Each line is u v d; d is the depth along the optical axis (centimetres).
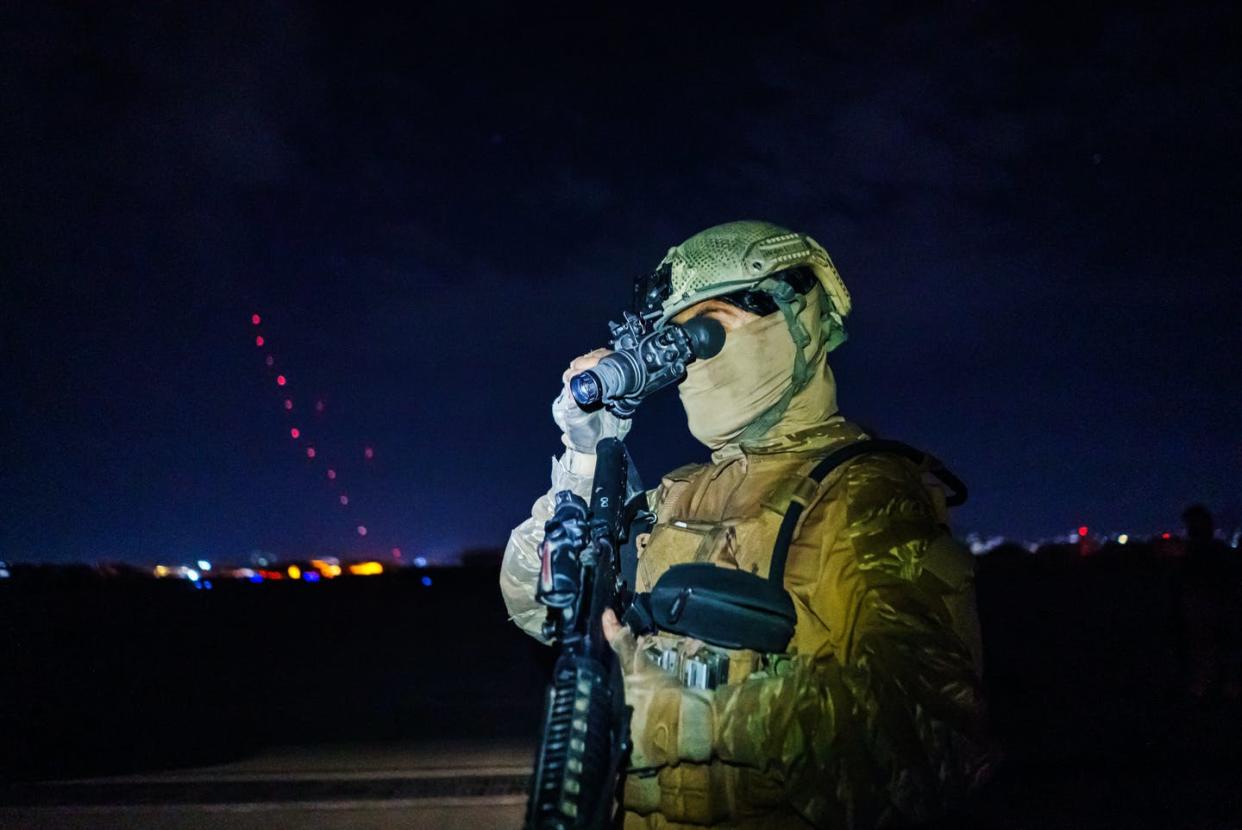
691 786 180
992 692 932
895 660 164
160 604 2195
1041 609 1590
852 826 156
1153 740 727
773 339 210
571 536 172
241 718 956
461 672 1256
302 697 1080
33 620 1784
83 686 1162
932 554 175
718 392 212
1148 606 1534
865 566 176
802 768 160
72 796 653
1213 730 755
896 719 160
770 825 176
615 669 167
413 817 594
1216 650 870
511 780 678
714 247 212
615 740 160
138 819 603
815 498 189
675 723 169
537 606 227
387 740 835
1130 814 553
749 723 164
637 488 221
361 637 1730
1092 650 1189
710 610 178
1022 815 554
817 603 183
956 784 161
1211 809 562
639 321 210
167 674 1268
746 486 205
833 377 227
